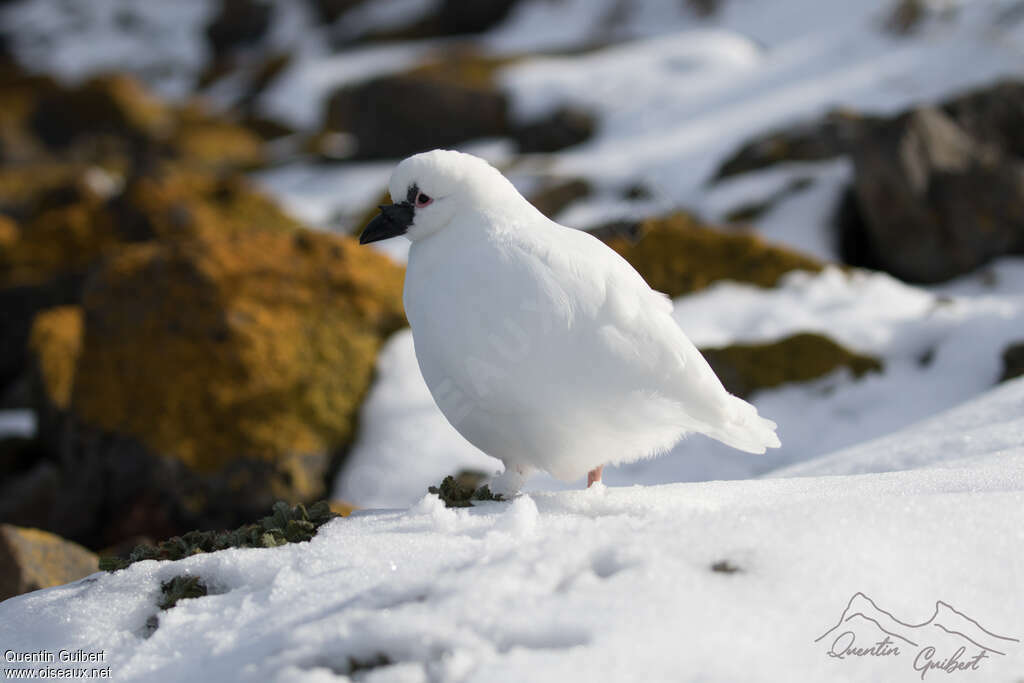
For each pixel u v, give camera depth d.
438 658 3.97
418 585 4.40
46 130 42.56
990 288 16.19
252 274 12.30
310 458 11.07
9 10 64.69
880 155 16.97
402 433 11.15
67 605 5.25
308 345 11.81
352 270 12.68
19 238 20.48
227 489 10.92
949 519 4.54
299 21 53.88
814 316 12.55
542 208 20.59
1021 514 4.59
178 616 4.82
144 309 11.96
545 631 3.97
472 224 5.92
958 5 28.12
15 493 13.04
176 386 11.42
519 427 5.76
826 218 18.23
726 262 13.72
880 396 11.05
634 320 5.56
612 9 40.94
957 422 7.83
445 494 6.15
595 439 5.74
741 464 10.38
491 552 4.70
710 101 27.98
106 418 11.63
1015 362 10.76
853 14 34.31
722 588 4.13
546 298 5.54
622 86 30.17
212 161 37.09
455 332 5.72
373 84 31.28
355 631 4.11
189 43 58.53
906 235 16.98
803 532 4.41
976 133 18.55
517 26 43.19
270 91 44.56
